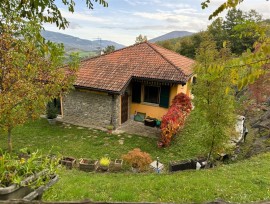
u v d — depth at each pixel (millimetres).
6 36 5426
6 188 2232
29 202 1620
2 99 7047
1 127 8406
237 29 1922
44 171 2773
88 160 9297
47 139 11711
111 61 15023
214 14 1876
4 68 6738
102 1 2498
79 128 13211
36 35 2527
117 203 1661
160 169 8938
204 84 7715
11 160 2711
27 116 8898
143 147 11055
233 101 7523
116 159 9641
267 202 1589
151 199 5742
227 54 8336
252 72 1753
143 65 14047
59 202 1621
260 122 13531
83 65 15078
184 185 6402
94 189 6312
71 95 14078
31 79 8047
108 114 13305
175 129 11297
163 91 13617
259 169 7383
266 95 15719
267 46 1672
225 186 6223
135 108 14672
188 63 17359
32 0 2188
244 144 11258
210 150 8062
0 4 2301
